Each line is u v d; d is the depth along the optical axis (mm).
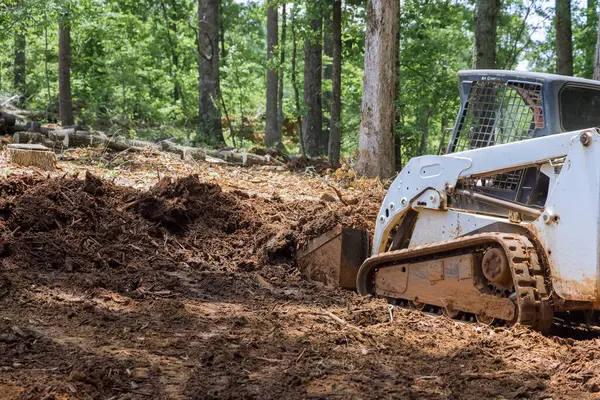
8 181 8523
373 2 15172
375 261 7168
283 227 9047
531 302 5676
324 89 28469
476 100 6836
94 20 27922
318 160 17344
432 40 21422
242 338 5398
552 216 5738
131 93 28625
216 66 25734
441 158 6777
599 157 5473
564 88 6277
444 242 6453
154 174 12852
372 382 4559
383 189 13094
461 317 6383
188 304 6500
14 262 7156
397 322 6145
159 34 33812
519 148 6133
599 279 5422
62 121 23828
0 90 30156
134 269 7660
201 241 8891
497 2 18422
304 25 21562
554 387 4562
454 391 4449
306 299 7023
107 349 4934
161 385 4324
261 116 35719
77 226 8227
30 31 26688
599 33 11141
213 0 25703
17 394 3932
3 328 5211
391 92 15297
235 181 13273
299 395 4250
